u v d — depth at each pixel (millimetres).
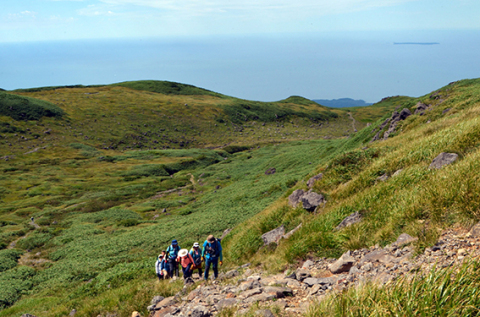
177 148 124812
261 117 175750
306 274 7219
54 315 14273
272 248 12195
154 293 9688
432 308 3367
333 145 58406
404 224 7398
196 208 49156
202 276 10820
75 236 41281
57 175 85125
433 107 33562
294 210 14703
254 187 45906
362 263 6578
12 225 51125
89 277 24016
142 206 58250
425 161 11430
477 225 5516
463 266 3646
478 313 3131
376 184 12070
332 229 9961
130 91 188500
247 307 5730
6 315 18406
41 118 122250
